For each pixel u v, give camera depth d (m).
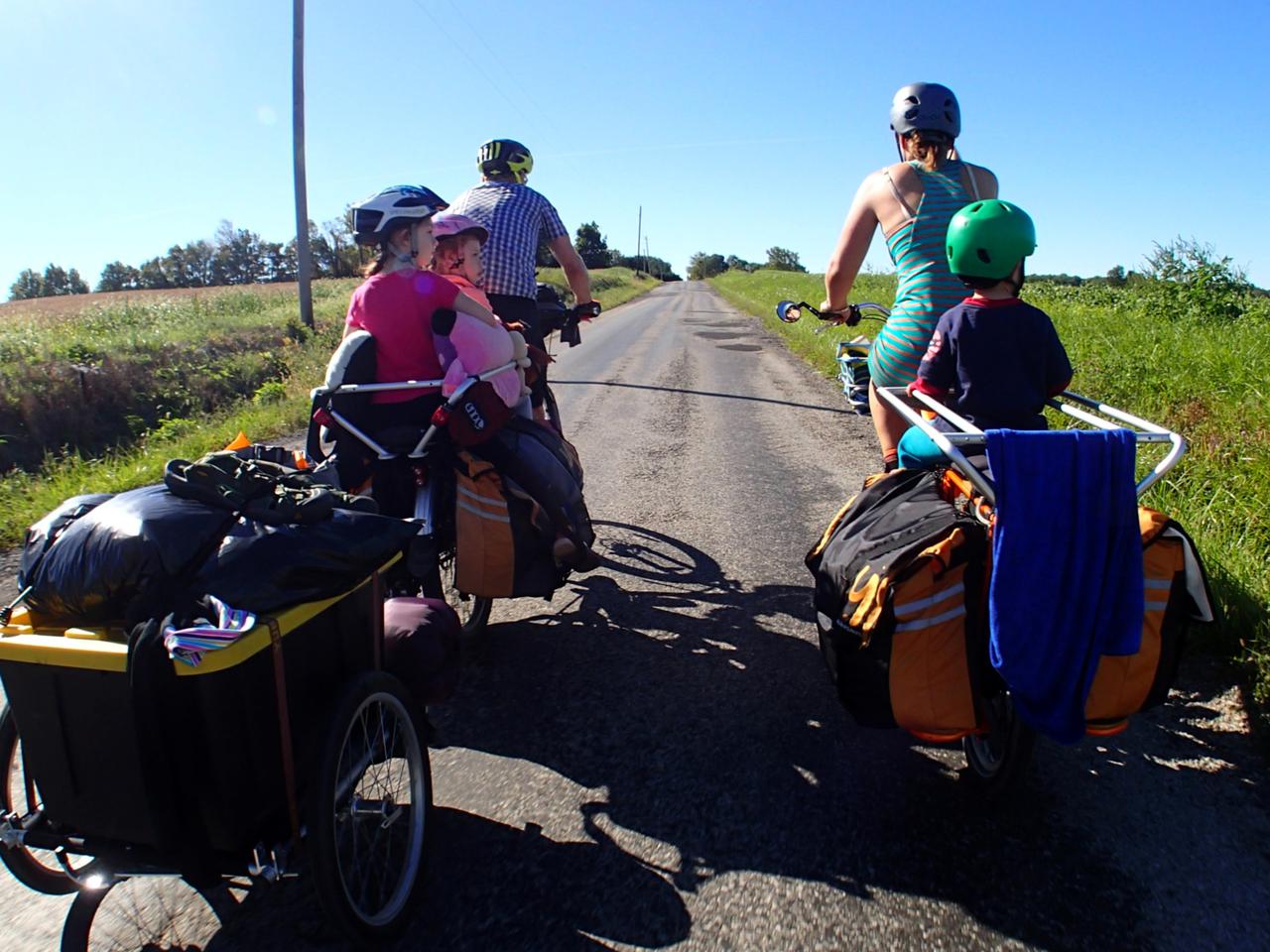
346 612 2.53
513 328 4.01
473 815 2.97
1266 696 3.47
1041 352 2.93
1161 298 14.92
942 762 3.26
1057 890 2.60
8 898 2.64
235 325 16.50
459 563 3.55
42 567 2.25
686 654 4.11
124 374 10.91
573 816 2.96
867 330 16.17
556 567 3.79
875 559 2.70
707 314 29.58
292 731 2.31
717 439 8.64
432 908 2.55
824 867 2.70
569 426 9.27
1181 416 6.87
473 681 3.88
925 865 2.71
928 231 3.65
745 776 3.17
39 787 2.23
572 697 3.73
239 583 2.20
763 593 4.81
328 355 13.95
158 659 2.00
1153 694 2.56
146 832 2.16
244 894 2.63
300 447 8.41
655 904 2.55
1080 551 2.39
